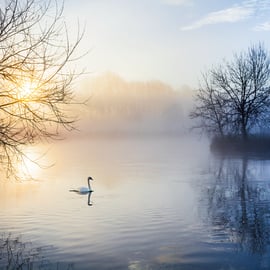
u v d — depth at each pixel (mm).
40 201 23297
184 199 23266
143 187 28281
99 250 13961
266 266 12383
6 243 14820
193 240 14977
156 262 12789
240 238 15172
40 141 12250
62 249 14086
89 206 21578
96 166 44750
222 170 37531
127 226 17078
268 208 20422
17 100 11977
